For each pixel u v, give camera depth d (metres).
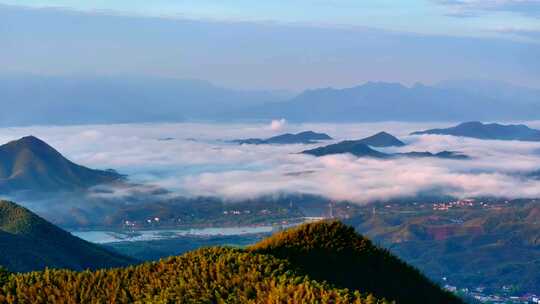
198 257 56.66
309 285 49.09
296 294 47.12
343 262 64.44
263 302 47.47
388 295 62.78
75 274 55.53
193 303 48.81
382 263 67.19
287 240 66.31
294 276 51.56
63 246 167.75
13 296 51.47
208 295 49.59
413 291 65.56
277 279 50.75
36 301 50.94
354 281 62.41
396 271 67.19
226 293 49.66
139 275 54.41
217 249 59.12
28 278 54.78
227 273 52.50
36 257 148.62
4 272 57.31
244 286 49.97
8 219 170.38
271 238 67.62
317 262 63.44
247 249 63.69
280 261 55.69
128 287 52.25
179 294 50.09
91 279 53.84
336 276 61.97
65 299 51.22
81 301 50.91
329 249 65.56
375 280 64.25
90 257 167.88
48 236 168.25
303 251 64.50
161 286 51.91
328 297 46.78
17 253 147.38
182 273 53.50
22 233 163.25
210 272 52.88
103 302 50.44
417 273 69.25
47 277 54.38
